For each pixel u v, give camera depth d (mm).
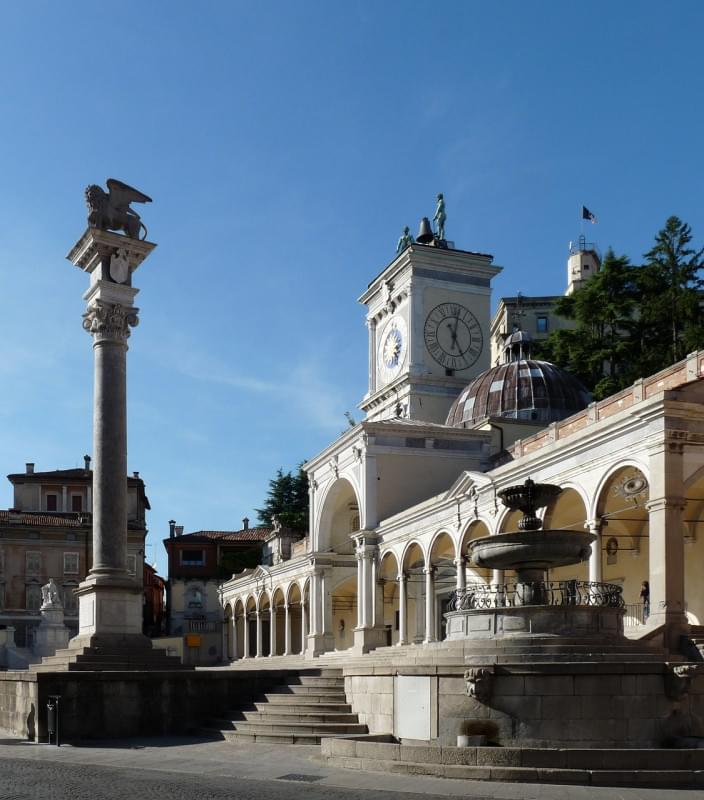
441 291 64875
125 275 28531
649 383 34844
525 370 57719
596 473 32844
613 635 21688
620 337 63312
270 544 88062
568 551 22578
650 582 28969
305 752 20781
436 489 53125
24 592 87938
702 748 18625
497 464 51469
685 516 35312
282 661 66062
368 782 16203
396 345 66125
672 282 60906
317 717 23812
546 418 55625
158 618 110938
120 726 24109
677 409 29062
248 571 82375
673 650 27328
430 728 20406
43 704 23281
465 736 19672
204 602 98938
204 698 25547
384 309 68312
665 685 20031
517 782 16328
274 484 102875
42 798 14086
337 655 54656
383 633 51531
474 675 19672
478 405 57406
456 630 22750
